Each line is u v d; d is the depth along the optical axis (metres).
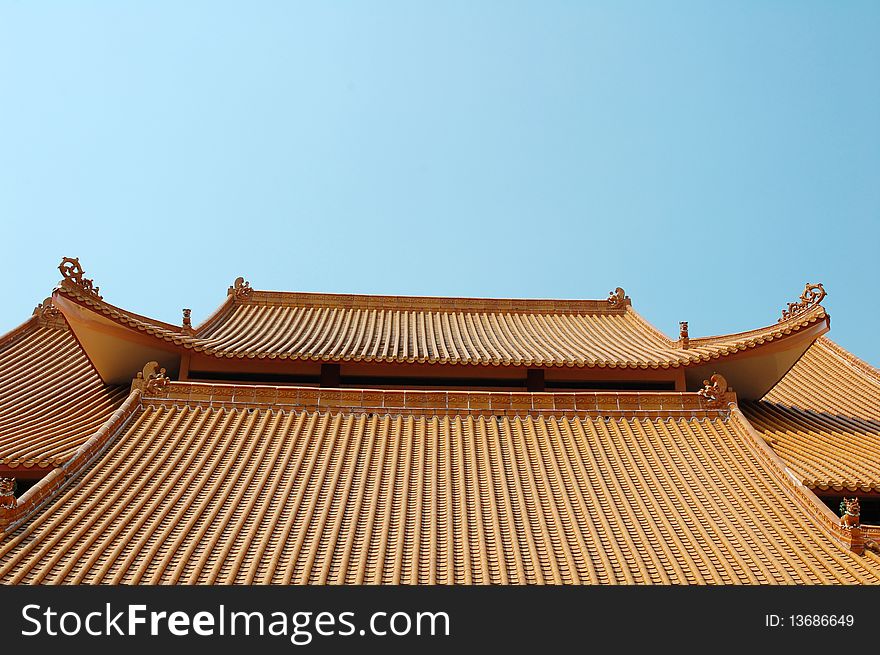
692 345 20.73
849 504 11.93
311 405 16.08
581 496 13.36
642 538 12.05
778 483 13.85
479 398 16.25
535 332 24.30
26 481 14.84
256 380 19.72
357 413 16.06
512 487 13.68
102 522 11.84
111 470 13.46
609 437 15.52
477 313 26.22
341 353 19.64
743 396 19.81
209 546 11.23
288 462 14.20
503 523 12.37
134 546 11.17
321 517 12.27
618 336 23.91
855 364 23.00
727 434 15.59
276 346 20.30
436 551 11.37
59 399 19.14
